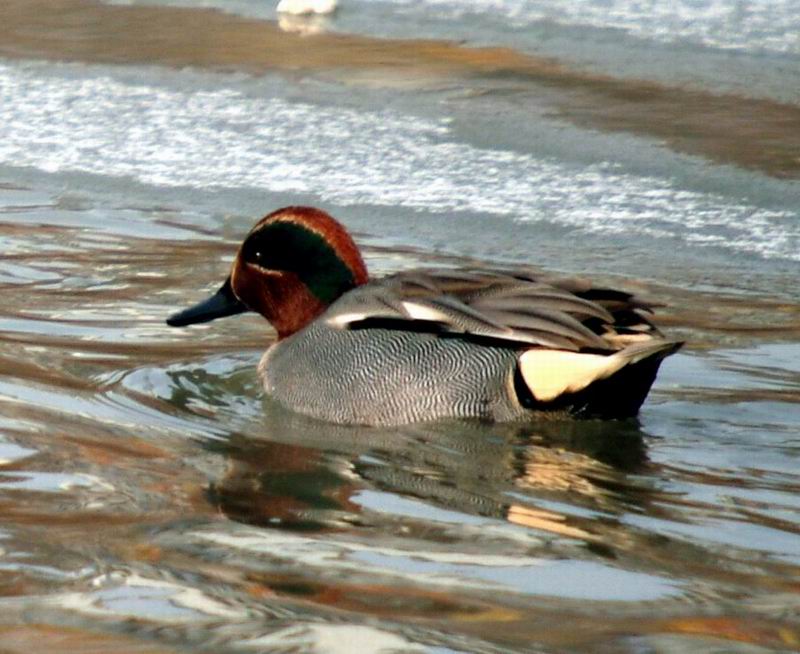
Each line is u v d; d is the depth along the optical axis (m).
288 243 11.91
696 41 22.53
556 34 23.08
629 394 10.79
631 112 19.42
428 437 10.67
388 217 16.12
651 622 7.52
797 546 8.66
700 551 8.55
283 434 10.63
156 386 11.45
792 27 23.28
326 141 18.47
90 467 9.67
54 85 20.62
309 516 8.94
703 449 10.44
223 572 8.04
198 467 9.80
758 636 7.37
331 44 22.67
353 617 7.49
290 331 12.00
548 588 7.93
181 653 7.07
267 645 7.16
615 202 16.59
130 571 7.99
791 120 19.11
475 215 16.20
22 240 15.08
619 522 8.98
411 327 11.14
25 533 8.51
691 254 15.25
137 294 13.56
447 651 7.14
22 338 12.35
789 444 10.55
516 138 18.53
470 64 21.55
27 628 7.31
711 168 17.52
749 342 12.72
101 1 25.45
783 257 15.20
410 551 8.43
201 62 21.80
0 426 10.39
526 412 10.88
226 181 17.19
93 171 17.50
